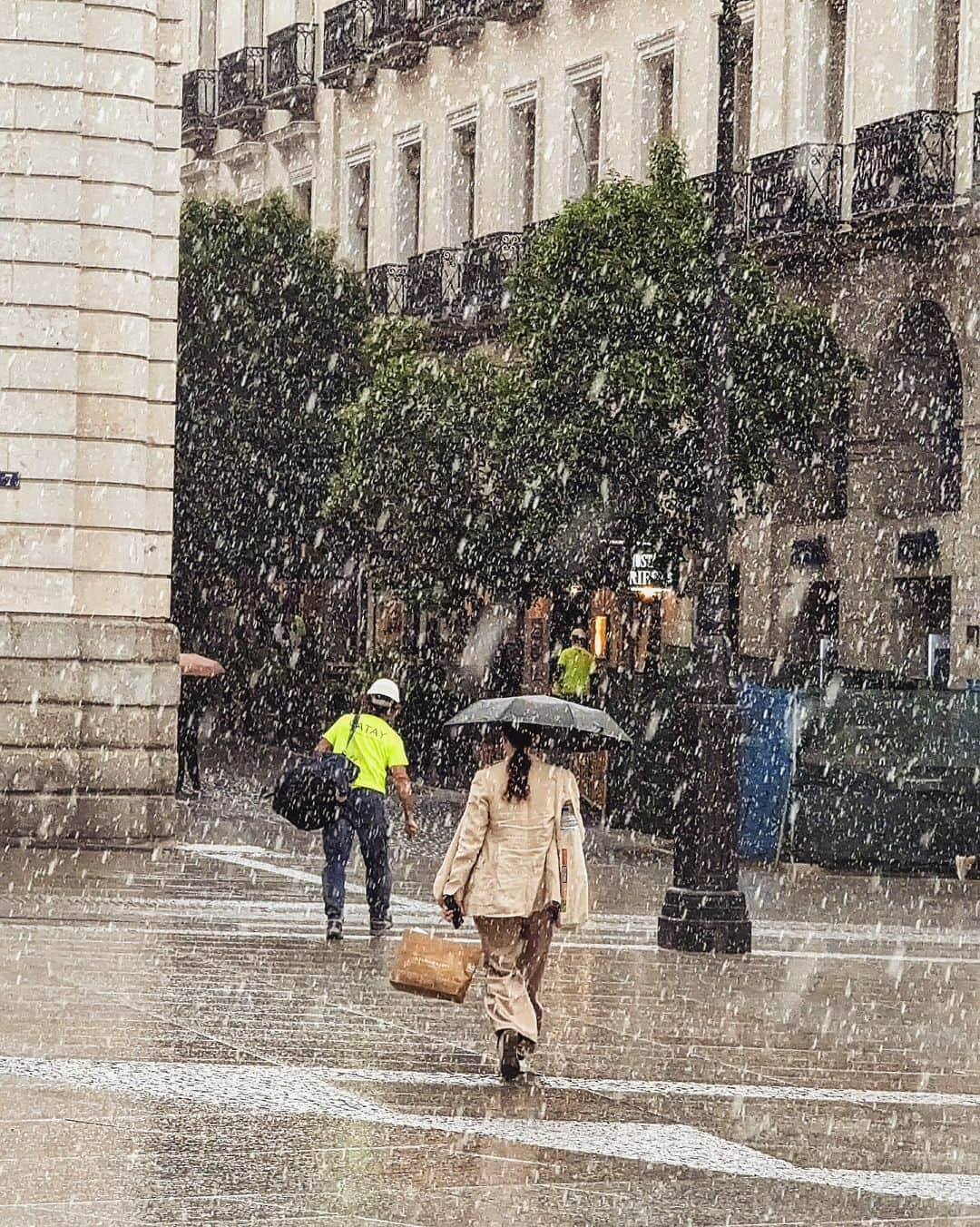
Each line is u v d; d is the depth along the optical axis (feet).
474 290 151.02
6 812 82.64
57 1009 45.19
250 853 84.07
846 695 88.84
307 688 145.69
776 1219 30.42
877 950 63.62
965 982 56.95
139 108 84.64
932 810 88.02
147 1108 35.76
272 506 143.64
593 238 105.09
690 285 104.37
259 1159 32.53
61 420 83.71
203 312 144.05
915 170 114.42
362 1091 38.24
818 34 124.77
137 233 84.74
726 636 61.98
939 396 117.70
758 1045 45.34
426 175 162.91
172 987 49.21
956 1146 35.86
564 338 105.40
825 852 87.61
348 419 122.62
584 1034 45.73
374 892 61.36
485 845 40.75
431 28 157.58
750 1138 35.91
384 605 152.46
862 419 120.06
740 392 106.83
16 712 82.79
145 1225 28.45
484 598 136.98
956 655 112.37
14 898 66.18
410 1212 29.81
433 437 119.44
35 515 83.46
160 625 85.05
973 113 113.09
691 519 105.09
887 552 118.42
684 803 61.21
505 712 41.04
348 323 146.51
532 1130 35.70
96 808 83.76
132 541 84.89
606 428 104.22
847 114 121.80
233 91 184.55
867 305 120.16
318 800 59.57
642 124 139.95
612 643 136.15
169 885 71.77
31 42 83.30
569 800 40.83
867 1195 32.01
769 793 88.99
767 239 123.44
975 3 113.39
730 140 63.46
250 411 143.54
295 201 181.06
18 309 83.35
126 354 84.58
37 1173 30.96
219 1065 39.86
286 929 61.46
